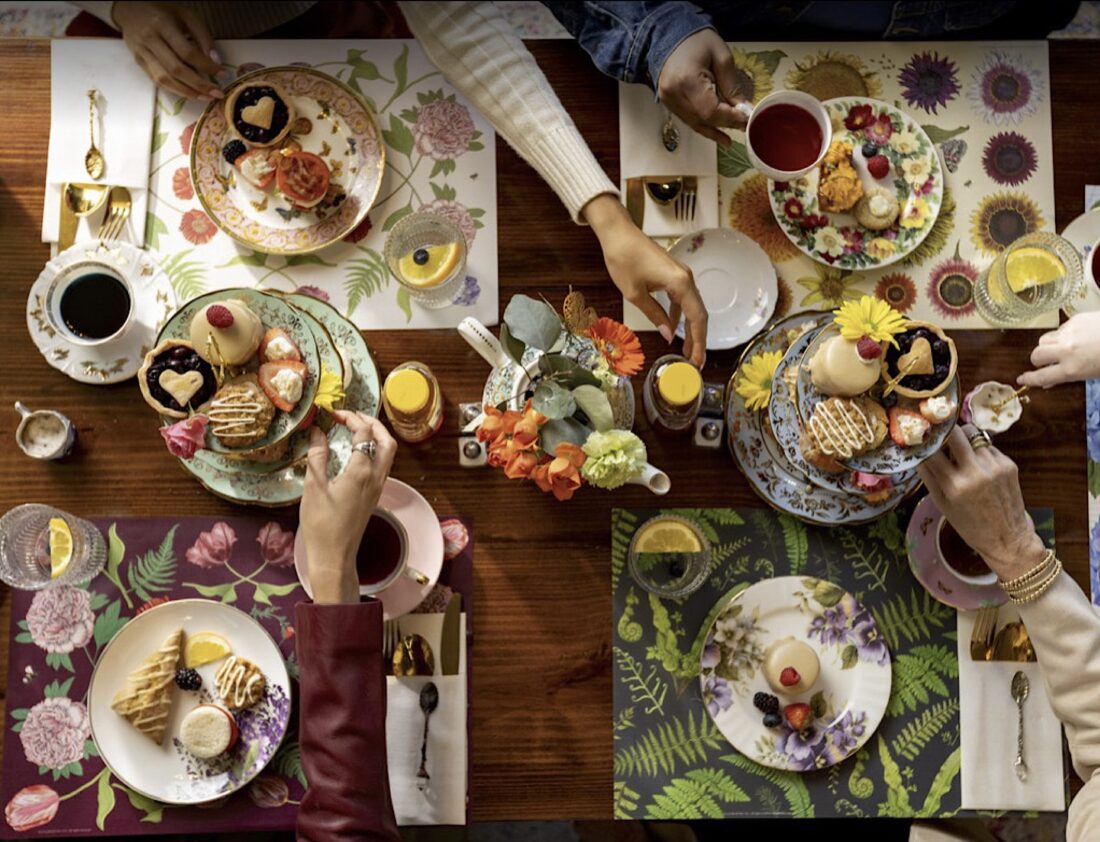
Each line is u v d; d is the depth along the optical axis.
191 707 1.37
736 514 1.43
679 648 1.41
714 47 1.36
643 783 1.39
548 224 1.47
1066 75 1.52
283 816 1.35
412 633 1.38
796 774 1.40
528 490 1.42
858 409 1.23
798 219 1.47
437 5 1.44
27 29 2.16
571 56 1.50
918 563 1.42
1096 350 1.36
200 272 1.44
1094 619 1.25
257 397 1.26
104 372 1.40
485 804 1.38
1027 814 1.41
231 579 1.39
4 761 1.34
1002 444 1.46
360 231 1.46
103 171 1.44
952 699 1.42
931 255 1.49
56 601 1.37
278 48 1.48
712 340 1.45
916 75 1.52
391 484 1.39
